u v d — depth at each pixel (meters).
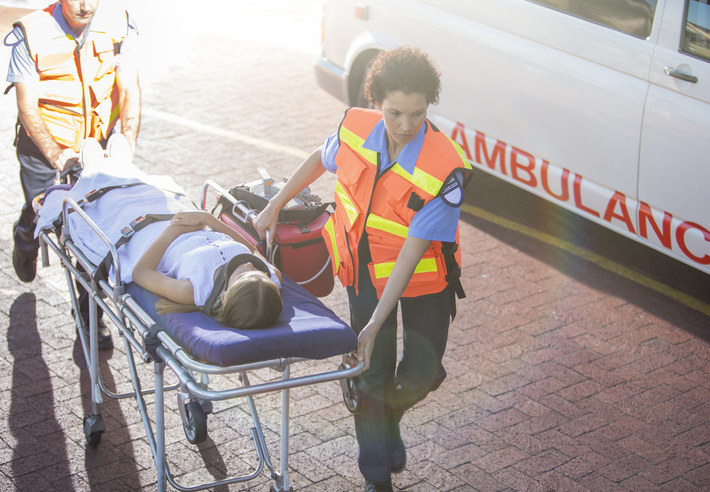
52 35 4.15
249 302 2.97
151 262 3.36
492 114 5.89
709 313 5.24
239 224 3.84
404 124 3.01
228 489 3.71
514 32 5.64
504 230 6.14
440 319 3.49
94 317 3.76
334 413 4.27
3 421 4.05
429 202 3.12
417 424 4.21
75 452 3.89
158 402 3.22
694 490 3.84
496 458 4.00
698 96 4.79
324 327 3.03
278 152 7.00
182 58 8.90
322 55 7.21
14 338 4.65
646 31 5.01
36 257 4.83
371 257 3.37
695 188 4.87
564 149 5.52
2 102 7.55
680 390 4.52
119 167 4.04
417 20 6.21
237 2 10.95
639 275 5.64
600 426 4.23
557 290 5.42
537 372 4.62
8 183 6.23
